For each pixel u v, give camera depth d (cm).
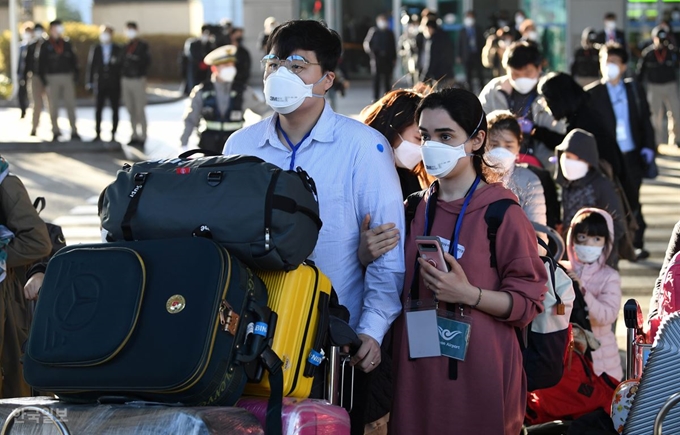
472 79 3309
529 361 591
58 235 753
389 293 538
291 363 473
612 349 838
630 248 995
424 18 3061
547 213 895
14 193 693
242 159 488
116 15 5541
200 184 476
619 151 1034
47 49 2570
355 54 3909
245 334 451
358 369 565
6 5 4325
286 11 4191
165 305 436
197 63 2978
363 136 546
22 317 716
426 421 543
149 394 431
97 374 432
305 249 482
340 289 548
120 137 2653
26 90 3038
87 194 1959
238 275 451
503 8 3619
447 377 537
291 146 551
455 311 539
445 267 526
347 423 473
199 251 445
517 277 535
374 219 542
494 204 541
